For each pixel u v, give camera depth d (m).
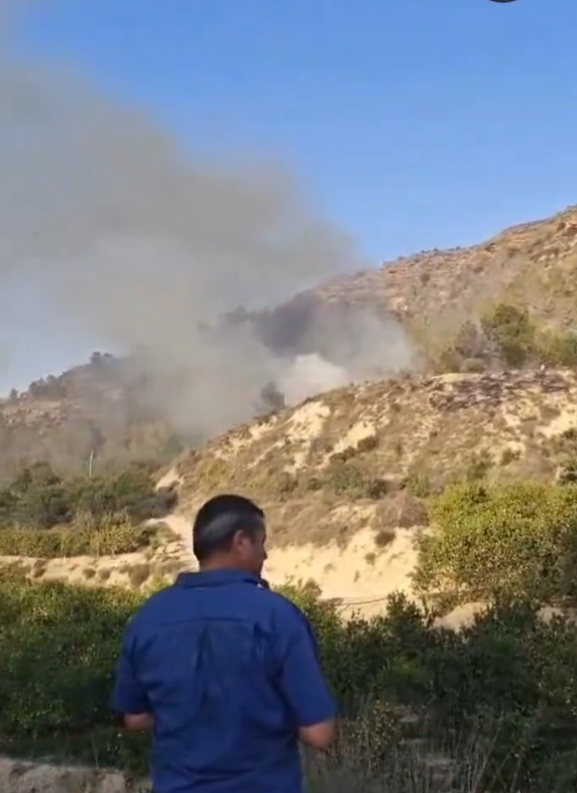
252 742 3.67
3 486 62.31
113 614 15.45
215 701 3.67
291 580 36.72
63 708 11.67
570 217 114.62
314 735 3.67
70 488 55.53
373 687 9.88
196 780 3.67
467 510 28.03
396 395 52.50
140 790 8.93
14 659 12.51
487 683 9.37
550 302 93.12
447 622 16.69
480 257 119.44
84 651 13.03
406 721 8.90
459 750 7.84
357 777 6.66
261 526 4.00
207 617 3.75
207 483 53.94
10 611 17.20
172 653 3.75
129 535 45.97
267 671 3.68
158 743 3.80
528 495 28.39
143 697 3.89
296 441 52.41
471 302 106.38
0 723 11.87
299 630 3.74
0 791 10.04
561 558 19.53
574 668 9.03
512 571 20.72
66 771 10.09
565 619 11.57
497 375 53.25
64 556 45.72
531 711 8.68
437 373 58.25
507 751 8.05
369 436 49.94
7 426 101.12
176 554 43.22
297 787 3.77
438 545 23.41
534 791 7.93
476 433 46.84
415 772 6.95
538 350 62.66
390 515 37.44
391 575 34.56
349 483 44.38
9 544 46.84
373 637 11.43
